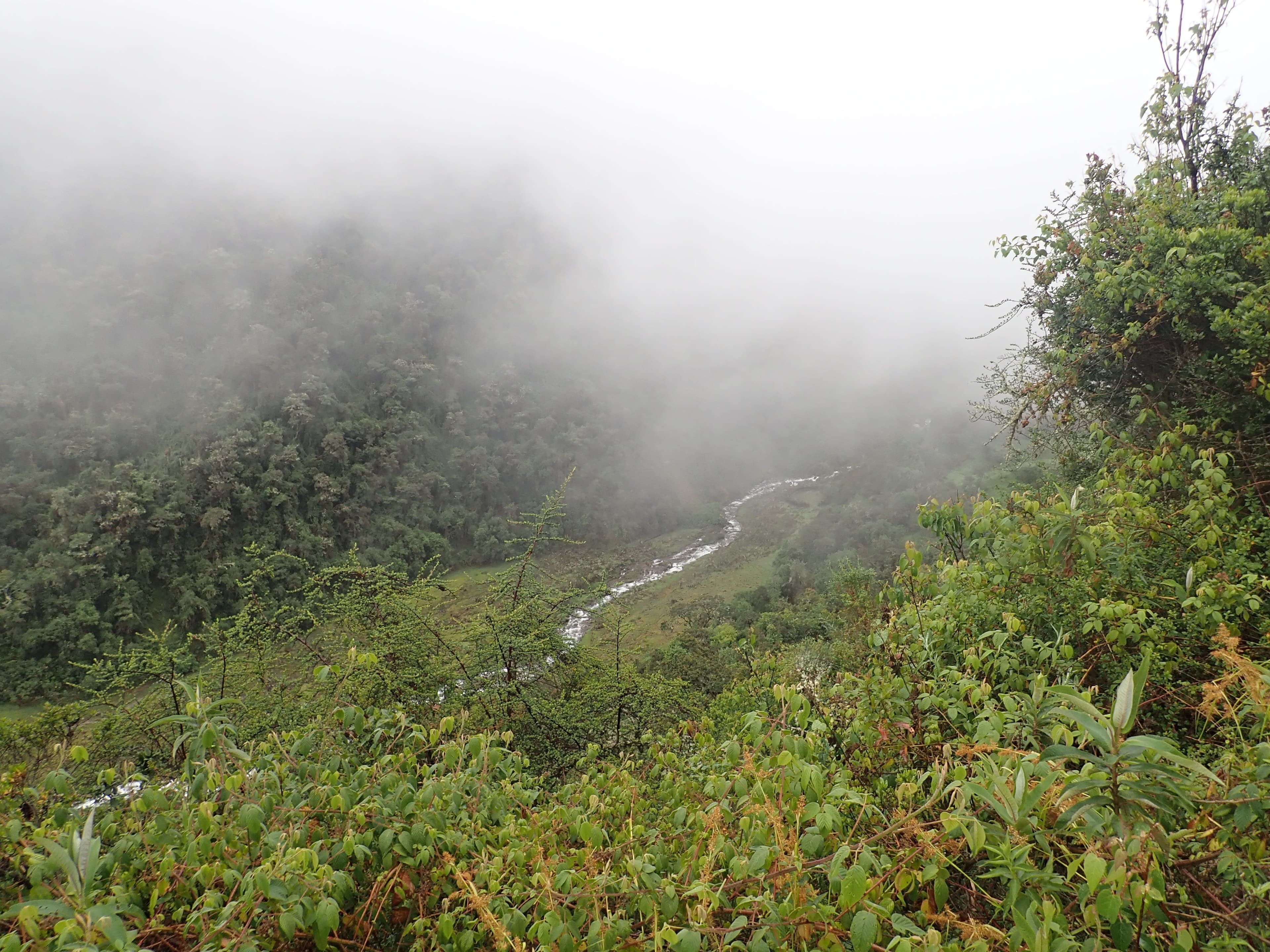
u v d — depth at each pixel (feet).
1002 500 22.16
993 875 5.89
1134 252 17.62
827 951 5.82
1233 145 19.49
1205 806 6.33
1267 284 14.58
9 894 7.48
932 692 11.09
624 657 31.45
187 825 8.02
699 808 9.12
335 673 10.79
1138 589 12.01
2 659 144.46
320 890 6.82
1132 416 19.35
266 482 201.26
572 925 6.80
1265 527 12.58
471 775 10.59
